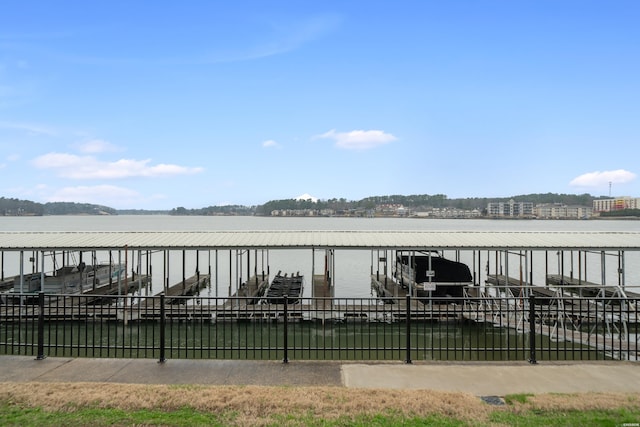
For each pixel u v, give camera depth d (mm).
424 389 7145
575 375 7953
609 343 13508
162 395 6633
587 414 6098
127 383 7469
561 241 23562
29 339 16922
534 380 7688
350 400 6504
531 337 8898
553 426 5703
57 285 25203
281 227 128125
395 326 20516
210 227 127875
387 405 6328
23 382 7473
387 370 8234
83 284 28734
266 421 5809
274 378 7820
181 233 25734
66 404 6316
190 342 17312
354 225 147875
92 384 7199
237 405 6301
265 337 18797
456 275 25016
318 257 66250
